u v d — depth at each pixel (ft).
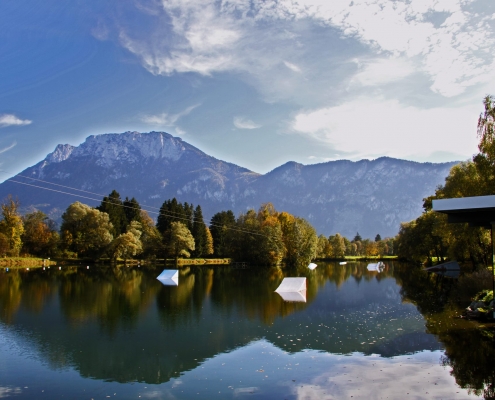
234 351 55.06
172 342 60.08
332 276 196.85
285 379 43.47
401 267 281.95
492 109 96.37
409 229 281.33
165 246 300.20
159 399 38.63
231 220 396.16
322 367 47.34
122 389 41.45
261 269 256.73
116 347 57.41
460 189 120.37
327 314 83.05
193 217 372.99
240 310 88.63
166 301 103.09
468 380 41.70
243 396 38.88
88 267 245.65
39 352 55.06
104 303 99.45
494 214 65.05
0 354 54.08
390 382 41.63
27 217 289.12
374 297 110.83
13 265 242.99
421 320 74.64
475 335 61.11
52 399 39.01
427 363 47.78
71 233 284.00
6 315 82.53
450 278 167.63
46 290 126.00
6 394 40.29
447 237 145.07
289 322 74.69
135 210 345.72
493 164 96.53
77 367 48.70
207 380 43.68
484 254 137.08
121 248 269.64
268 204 314.76
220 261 342.64
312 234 295.89
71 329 69.15
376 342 58.65
